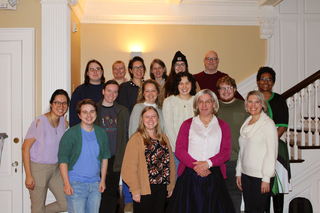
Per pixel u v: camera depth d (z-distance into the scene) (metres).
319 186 3.06
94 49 3.81
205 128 2.10
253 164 2.10
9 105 2.78
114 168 2.35
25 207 2.79
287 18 3.97
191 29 3.91
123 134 2.39
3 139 2.72
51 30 2.80
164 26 3.89
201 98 2.08
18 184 2.78
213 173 2.04
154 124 2.04
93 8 3.78
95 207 2.08
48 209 2.37
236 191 2.39
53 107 2.21
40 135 2.18
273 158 2.04
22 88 2.79
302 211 2.75
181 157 2.06
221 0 3.80
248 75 3.97
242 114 2.38
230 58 3.96
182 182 2.08
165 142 2.14
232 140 2.38
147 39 3.87
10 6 2.76
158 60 2.89
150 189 2.00
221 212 1.99
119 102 2.71
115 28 3.83
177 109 2.37
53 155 2.26
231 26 3.95
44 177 2.24
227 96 2.40
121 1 3.78
